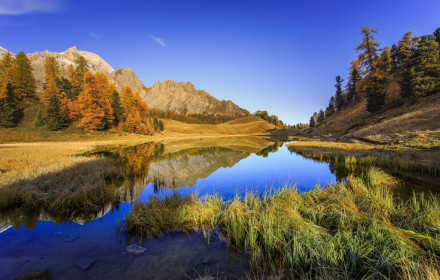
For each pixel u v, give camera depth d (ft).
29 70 209.56
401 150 57.36
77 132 164.76
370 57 142.61
